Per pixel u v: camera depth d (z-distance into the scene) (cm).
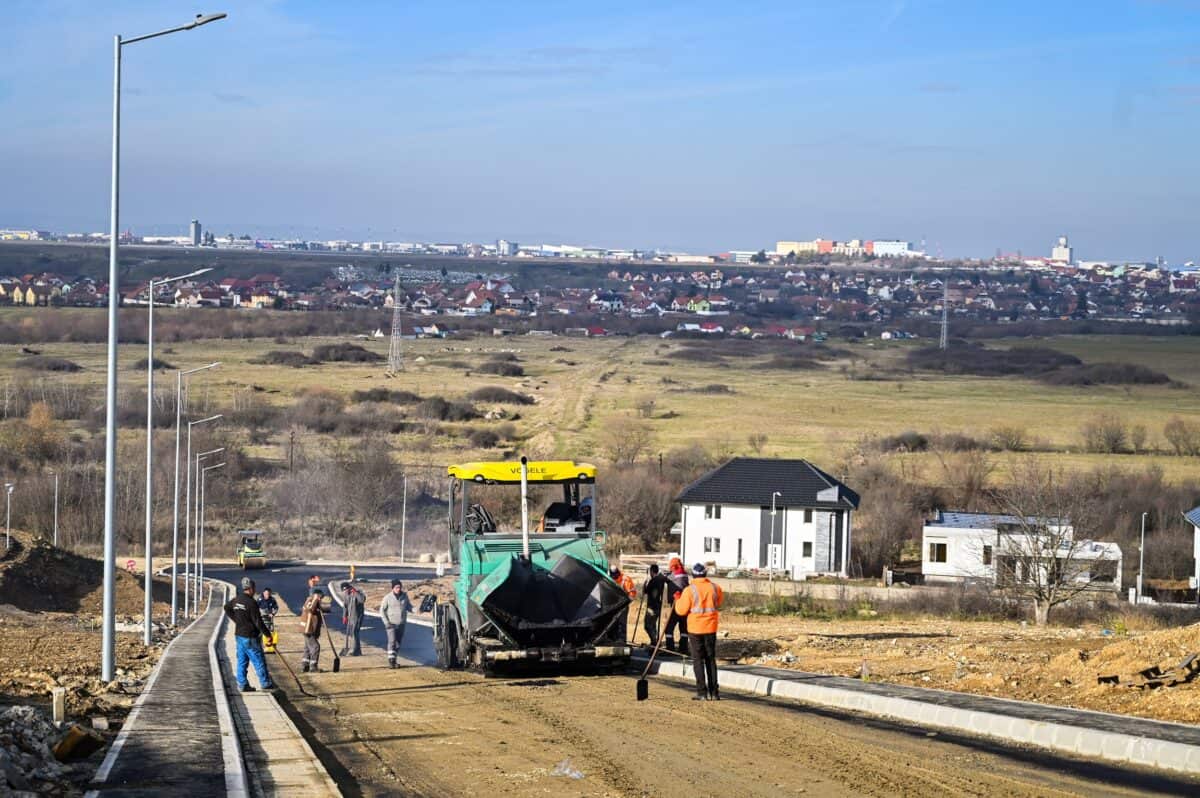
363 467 12550
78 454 12562
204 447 12962
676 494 10856
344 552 11075
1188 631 2428
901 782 1612
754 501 9744
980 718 1973
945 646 3056
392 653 3388
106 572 2836
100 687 2697
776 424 16962
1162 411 19462
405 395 18588
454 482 3069
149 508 4372
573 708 2316
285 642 4550
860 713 2184
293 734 2066
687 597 2375
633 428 14738
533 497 3084
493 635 2784
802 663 2809
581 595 2795
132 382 19538
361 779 1736
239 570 10175
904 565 9769
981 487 11138
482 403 18462
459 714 2308
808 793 1565
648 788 1620
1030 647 2923
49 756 1739
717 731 2016
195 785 1593
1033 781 1605
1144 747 1727
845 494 9938
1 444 12531
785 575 9306
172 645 3975
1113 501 9950
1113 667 2317
